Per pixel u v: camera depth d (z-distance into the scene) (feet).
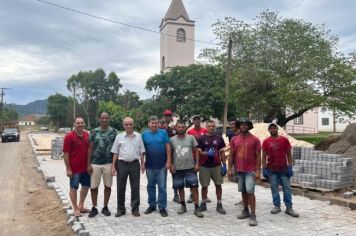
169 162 27.09
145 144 27.25
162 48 178.91
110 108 196.03
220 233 22.68
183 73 112.06
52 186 41.55
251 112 110.11
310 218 25.88
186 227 24.00
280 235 22.21
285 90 97.04
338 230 23.11
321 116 206.39
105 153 26.73
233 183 40.01
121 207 26.89
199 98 104.63
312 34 107.04
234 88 105.40
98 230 23.63
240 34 114.11
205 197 28.12
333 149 42.83
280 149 26.89
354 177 35.22
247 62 110.63
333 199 30.25
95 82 328.08
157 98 115.03
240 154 25.34
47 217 28.96
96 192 26.94
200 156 27.53
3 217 30.01
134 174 26.81
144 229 23.68
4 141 143.95
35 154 85.46
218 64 115.34
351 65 104.47
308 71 99.45
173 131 32.24
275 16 110.11
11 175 53.62
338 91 101.45
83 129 26.71
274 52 106.01
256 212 27.55
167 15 172.04
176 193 31.04
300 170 35.14
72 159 26.63
